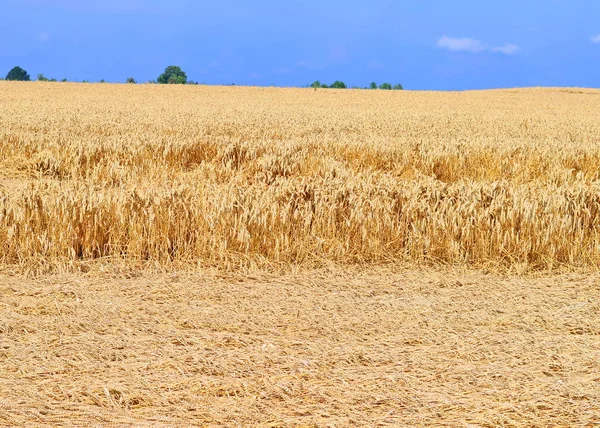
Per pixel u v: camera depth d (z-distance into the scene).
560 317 5.70
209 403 3.97
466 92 75.00
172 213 7.54
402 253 7.71
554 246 7.54
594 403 4.04
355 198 8.28
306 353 4.77
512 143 18.33
